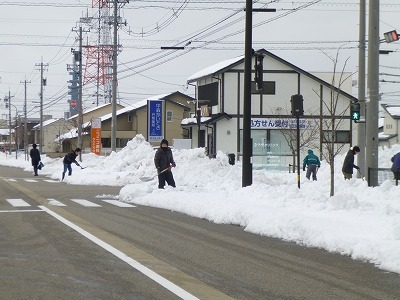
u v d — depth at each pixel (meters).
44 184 77.75
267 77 124.06
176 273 23.45
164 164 55.97
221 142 122.62
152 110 108.94
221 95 122.31
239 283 21.94
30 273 23.27
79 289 20.70
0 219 40.16
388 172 54.66
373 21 50.69
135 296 19.77
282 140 121.62
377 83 51.00
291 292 20.67
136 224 38.03
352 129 126.56
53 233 33.72
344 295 20.38
